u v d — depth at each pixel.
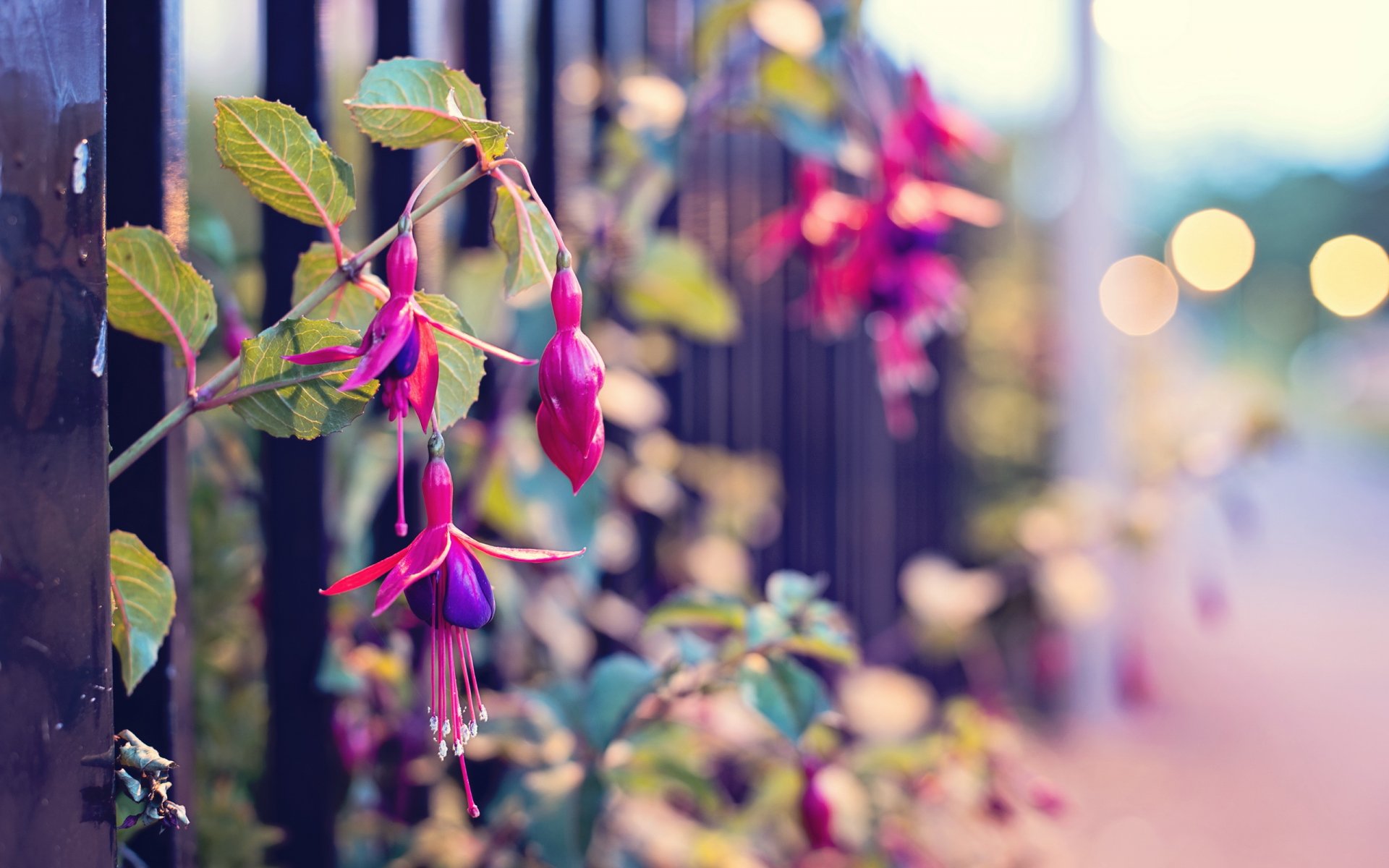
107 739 0.62
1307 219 15.84
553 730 0.81
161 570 0.65
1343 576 4.59
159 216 0.67
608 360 1.19
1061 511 1.97
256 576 0.86
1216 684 2.90
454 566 0.61
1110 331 2.42
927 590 1.79
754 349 1.78
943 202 0.88
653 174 1.02
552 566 1.01
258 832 0.76
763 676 0.76
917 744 1.06
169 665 0.68
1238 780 2.21
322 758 0.77
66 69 0.61
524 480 0.93
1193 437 2.17
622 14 1.21
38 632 0.60
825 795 0.80
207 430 0.84
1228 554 3.58
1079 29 2.41
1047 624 2.20
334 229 0.64
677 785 0.82
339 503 0.87
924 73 0.89
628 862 0.94
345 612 0.82
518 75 1.02
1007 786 1.07
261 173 0.64
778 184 1.75
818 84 1.01
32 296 0.60
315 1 0.74
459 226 0.94
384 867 0.81
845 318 1.06
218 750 0.81
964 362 2.59
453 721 0.62
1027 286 2.67
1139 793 2.13
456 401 0.64
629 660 0.80
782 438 1.86
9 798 0.60
